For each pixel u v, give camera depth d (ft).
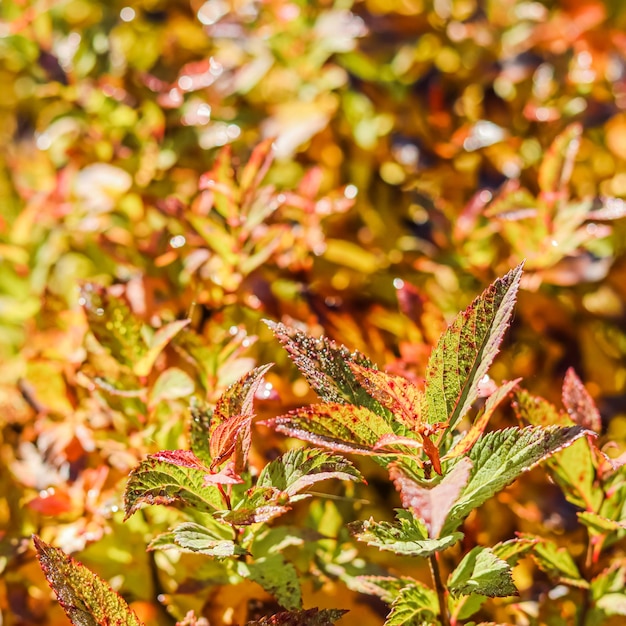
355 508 2.66
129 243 2.91
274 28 3.26
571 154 2.84
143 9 3.54
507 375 2.83
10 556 2.61
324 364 2.40
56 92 3.12
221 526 2.49
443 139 3.13
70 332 2.80
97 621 2.38
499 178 3.05
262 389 2.62
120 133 3.09
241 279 2.78
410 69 3.28
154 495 2.39
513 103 3.30
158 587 2.60
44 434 2.70
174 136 3.10
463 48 3.36
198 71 3.14
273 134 3.08
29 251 3.01
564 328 2.89
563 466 2.53
